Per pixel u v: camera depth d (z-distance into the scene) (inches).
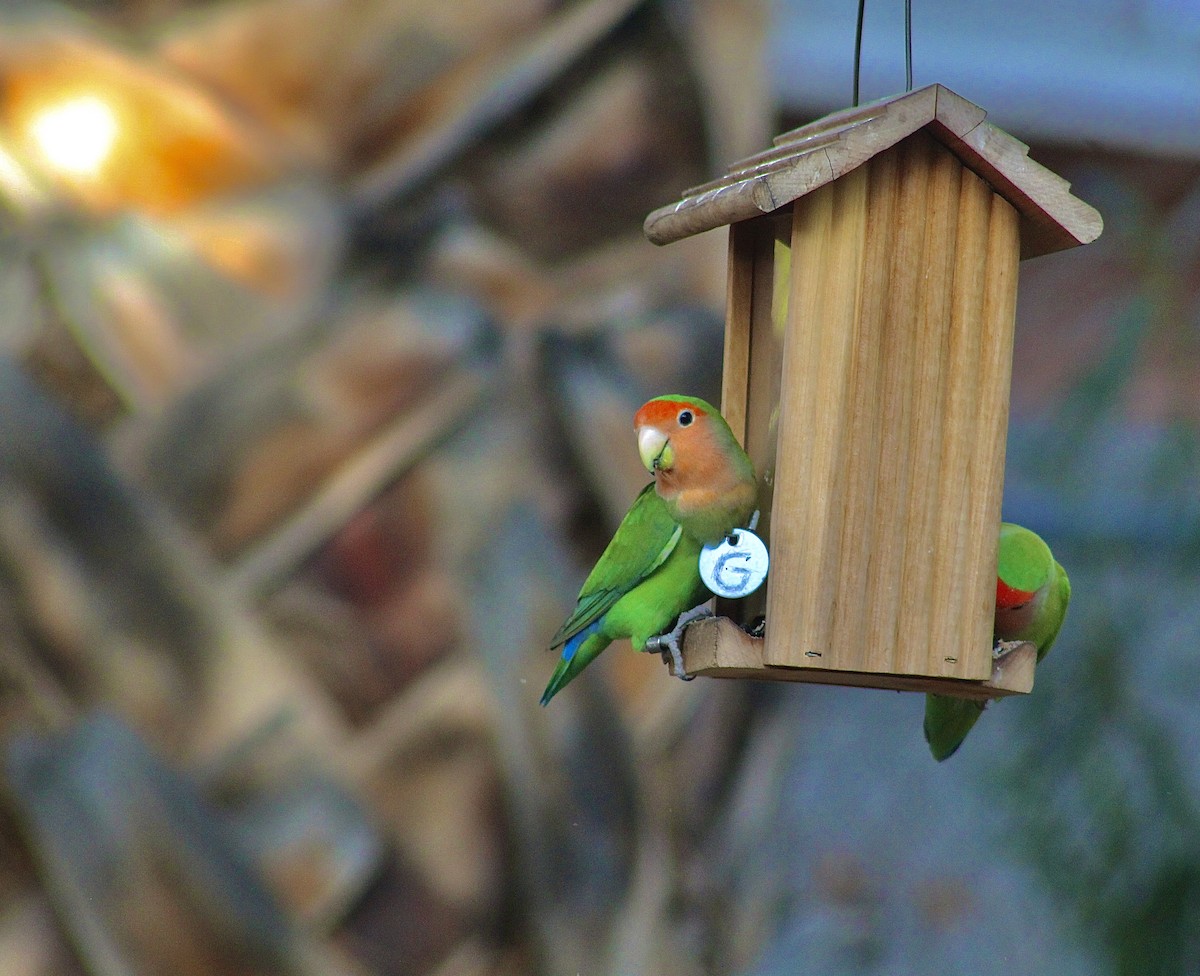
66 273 269.3
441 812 277.0
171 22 277.9
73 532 264.1
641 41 296.7
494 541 280.1
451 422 280.4
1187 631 384.5
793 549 190.9
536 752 280.8
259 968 268.1
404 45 285.1
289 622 271.9
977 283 197.0
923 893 443.8
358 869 272.4
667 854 293.1
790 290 196.1
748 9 308.5
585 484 288.8
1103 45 511.2
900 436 193.2
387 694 275.1
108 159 273.7
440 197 287.0
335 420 275.7
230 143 277.9
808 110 489.4
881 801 458.0
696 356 301.3
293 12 280.1
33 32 272.1
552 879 282.2
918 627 192.5
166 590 267.1
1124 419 407.8
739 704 303.0
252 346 274.7
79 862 261.9
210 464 270.2
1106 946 359.6
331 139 282.8
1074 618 386.3
